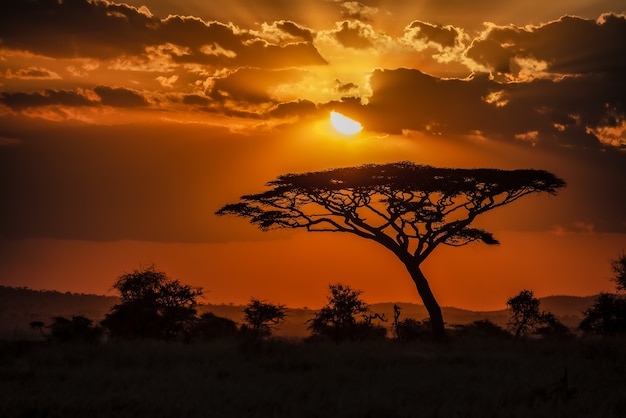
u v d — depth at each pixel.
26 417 33.88
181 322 84.12
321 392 38.28
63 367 48.47
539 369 47.62
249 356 54.69
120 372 45.84
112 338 70.31
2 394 37.47
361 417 33.28
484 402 35.78
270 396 37.19
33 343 59.53
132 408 34.62
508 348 62.56
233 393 38.00
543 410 34.25
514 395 37.69
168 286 84.31
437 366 49.88
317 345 62.75
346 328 88.00
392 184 90.62
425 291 88.44
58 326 77.81
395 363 52.34
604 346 58.00
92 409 34.28
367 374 45.56
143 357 52.84
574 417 33.47
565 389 38.06
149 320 82.19
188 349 58.56
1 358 52.03
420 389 39.22
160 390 39.00
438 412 34.03
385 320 90.25
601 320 88.25
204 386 40.00
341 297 89.19
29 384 41.19
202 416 33.00
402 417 33.34
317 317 88.88
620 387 40.56
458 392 38.25
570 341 65.94
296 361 52.25
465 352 59.75
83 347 57.66
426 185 90.06
